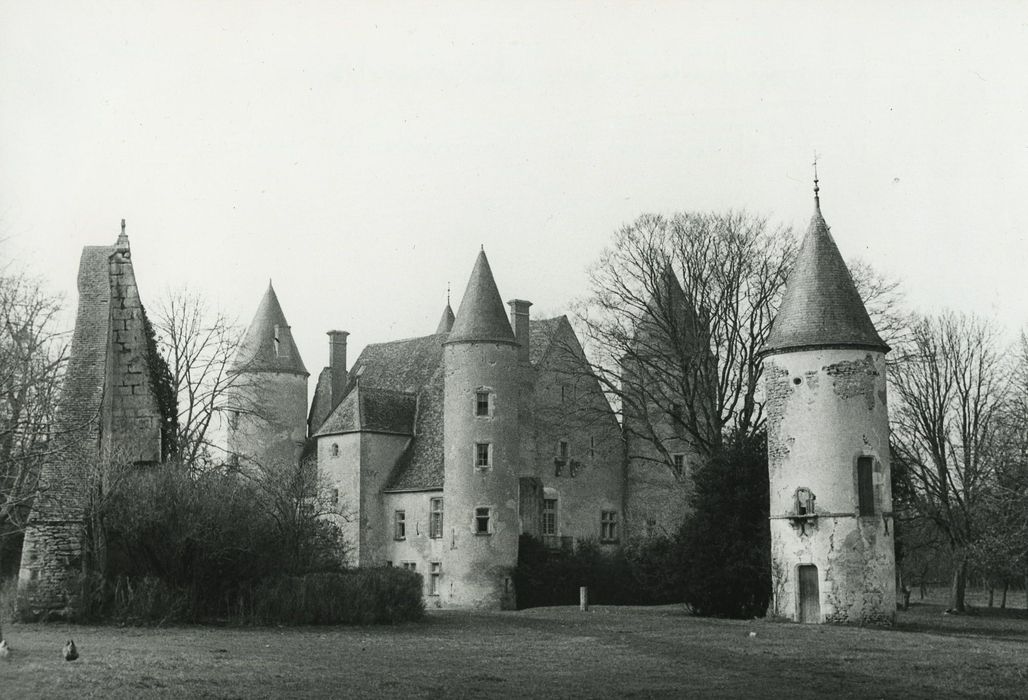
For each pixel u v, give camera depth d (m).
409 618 33.41
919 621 41.69
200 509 29.95
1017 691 21.45
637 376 50.78
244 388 57.03
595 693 19.75
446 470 52.81
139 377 33.88
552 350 58.41
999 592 76.12
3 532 32.12
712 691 20.52
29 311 33.91
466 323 53.56
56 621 28.92
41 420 31.00
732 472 39.12
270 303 62.25
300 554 33.91
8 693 17.20
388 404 57.78
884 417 36.62
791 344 36.78
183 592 30.09
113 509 29.62
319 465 57.31
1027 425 41.16
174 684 18.62
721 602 39.12
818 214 38.44
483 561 51.50
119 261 34.22
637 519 58.94
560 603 53.53
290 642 25.94
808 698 20.20
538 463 56.34
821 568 35.59
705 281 48.56
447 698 18.72
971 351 50.44
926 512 50.22
